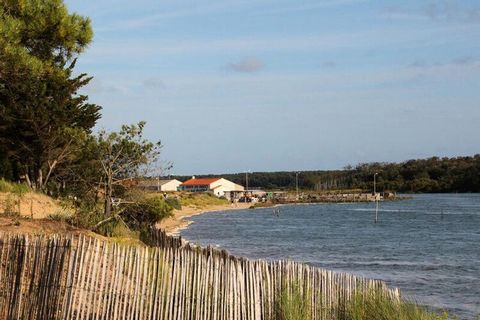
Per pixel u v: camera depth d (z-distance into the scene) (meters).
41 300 9.43
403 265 32.53
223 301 10.28
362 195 158.12
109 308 9.44
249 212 100.56
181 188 158.00
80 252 9.44
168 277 9.88
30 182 26.41
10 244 9.61
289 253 37.81
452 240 48.25
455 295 23.72
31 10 19.73
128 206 23.06
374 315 11.23
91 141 21.92
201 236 49.03
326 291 11.41
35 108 24.05
